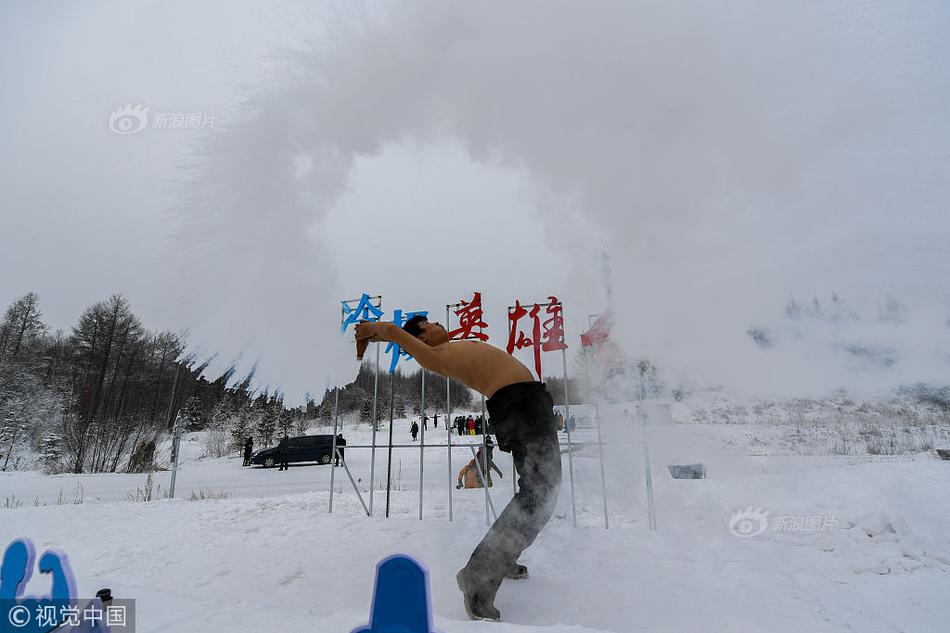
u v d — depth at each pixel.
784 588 3.08
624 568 3.53
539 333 5.52
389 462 5.91
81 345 27.69
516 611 2.82
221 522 5.71
